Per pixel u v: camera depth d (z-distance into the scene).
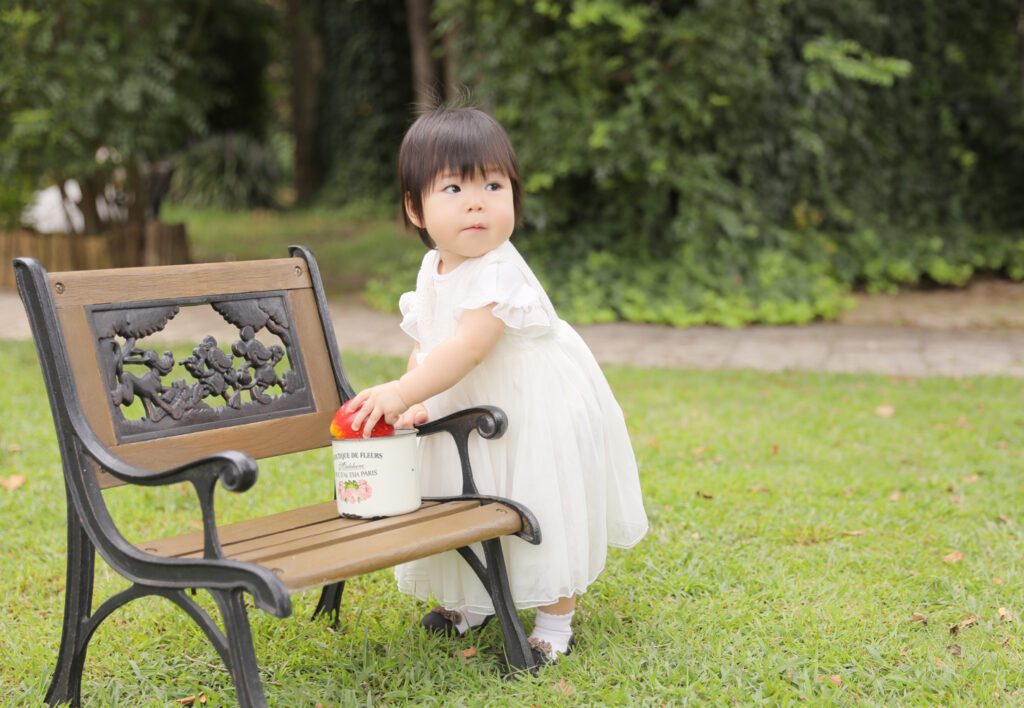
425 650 2.46
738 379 6.50
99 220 11.31
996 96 12.02
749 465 4.30
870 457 4.48
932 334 8.73
